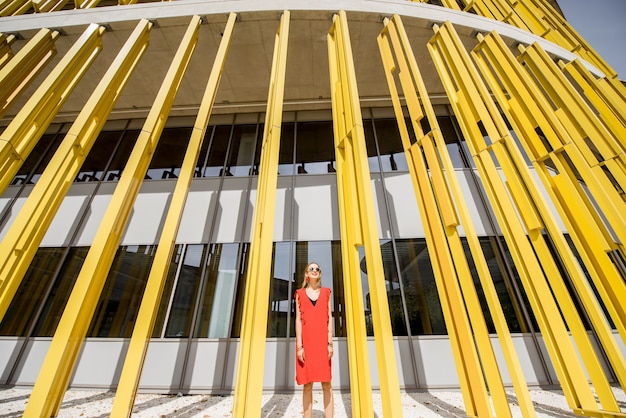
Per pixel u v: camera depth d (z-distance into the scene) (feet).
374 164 26.50
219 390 18.28
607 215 13.57
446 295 12.58
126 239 23.18
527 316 19.61
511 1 28.86
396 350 19.26
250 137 28.84
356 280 11.67
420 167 14.94
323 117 29.84
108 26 20.06
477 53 20.97
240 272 21.91
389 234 22.97
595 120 16.10
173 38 21.72
